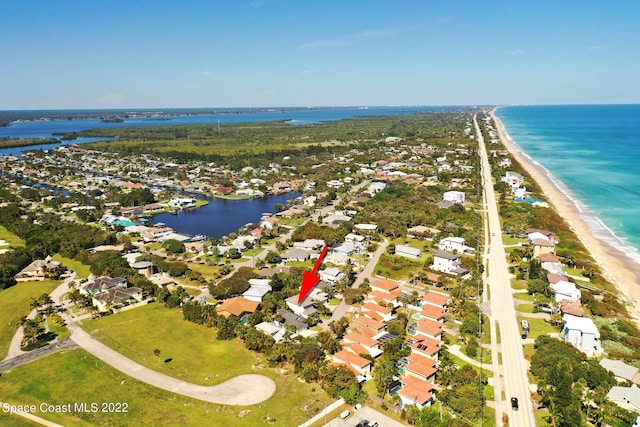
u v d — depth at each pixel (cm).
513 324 12575
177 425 8638
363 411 8975
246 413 8956
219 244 19738
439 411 8950
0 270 16075
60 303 14338
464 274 16088
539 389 9519
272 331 12025
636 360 10588
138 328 12606
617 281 15738
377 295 13900
